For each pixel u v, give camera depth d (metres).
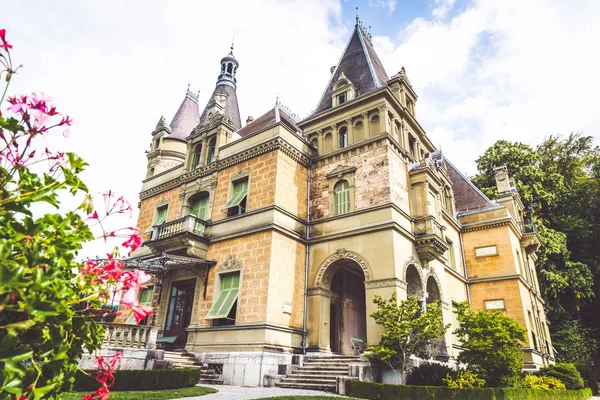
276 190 21.11
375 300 16.70
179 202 26.75
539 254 34.69
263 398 11.78
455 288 26.11
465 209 31.36
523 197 37.91
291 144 23.00
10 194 3.38
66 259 3.38
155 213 28.52
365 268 19.38
